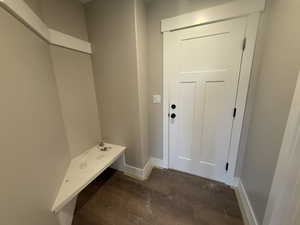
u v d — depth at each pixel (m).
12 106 0.64
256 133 1.24
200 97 1.60
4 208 0.54
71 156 1.55
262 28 1.22
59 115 1.27
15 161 0.62
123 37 1.49
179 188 1.64
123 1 1.39
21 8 0.75
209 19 1.36
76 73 1.55
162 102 1.82
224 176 1.69
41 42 1.04
